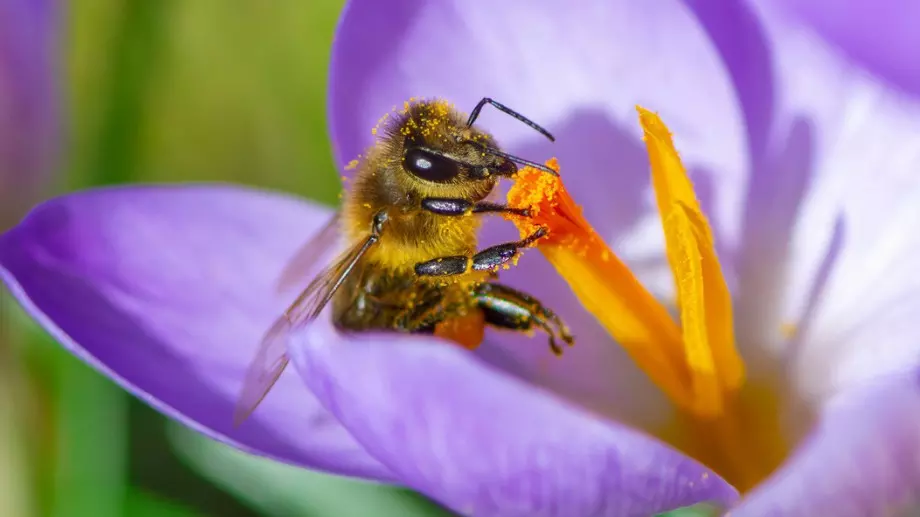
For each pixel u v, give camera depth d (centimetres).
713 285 12
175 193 13
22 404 13
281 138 15
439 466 11
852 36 11
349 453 12
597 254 12
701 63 12
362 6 12
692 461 11
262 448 12
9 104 13
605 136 12
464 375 11
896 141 12
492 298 12
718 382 12
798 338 12
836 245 12
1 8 13
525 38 12
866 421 11
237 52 15
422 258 12
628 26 12
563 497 11
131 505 14
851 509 11
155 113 14
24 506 13
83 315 12
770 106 12
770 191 12
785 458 12
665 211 12
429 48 12
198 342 12
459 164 12
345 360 11
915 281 12
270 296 13
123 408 14
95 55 14
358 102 12
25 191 14
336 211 12
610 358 12
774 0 11
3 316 13
